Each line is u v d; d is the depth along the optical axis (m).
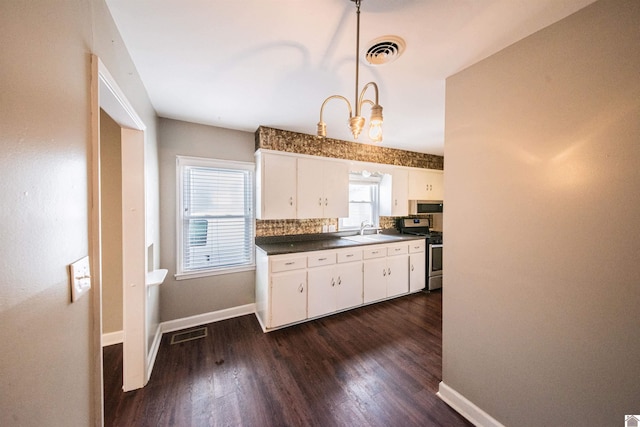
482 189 1.43
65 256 0.72
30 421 0.56
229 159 2.80
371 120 1.13
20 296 0.53
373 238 3.52
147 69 1.59
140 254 1.70
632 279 0.94
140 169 1.69
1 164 0.48
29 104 0.56
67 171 0.73
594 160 1.02
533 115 1.21
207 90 1.90
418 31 1.23
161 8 1.09
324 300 2.77
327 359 2.03
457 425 1.44
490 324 1.40
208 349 2.16
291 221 3.20
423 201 4.23
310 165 3.04
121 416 1.47
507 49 1.32
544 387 1.19
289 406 1.54
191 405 1.55
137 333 1.69
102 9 1.01
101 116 2.24
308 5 1.08
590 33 1.03
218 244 2.78
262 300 2.62
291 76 1.69
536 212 1.20
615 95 0.97
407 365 1.96
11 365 0.51
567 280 1.11
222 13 1.12
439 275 3.80
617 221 0.97
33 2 0.58
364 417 1.47
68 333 0.73
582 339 1.07
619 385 0.97
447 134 1.63
